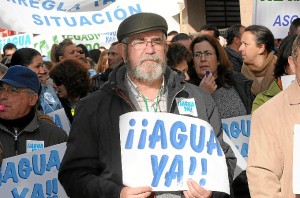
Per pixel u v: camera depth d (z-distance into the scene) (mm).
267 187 3516
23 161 4402
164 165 3596
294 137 3441
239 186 4965
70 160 3688
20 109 4461
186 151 3652
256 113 3672
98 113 3713
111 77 3791
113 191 3480
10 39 13992
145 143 3609
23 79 4453
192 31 18000
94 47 12625
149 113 3650
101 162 3672
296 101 3574
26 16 7180
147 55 3680
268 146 3574
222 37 12734
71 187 3658
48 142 4566
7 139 4469
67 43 8148
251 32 6109
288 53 4789
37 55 6164
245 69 6273
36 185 4422
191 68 5738
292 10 8078
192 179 3619
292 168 3518
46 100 5652
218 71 5484
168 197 3596
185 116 3717
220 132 3891
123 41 3740
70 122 5746
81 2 7531
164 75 3824
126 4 7723
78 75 5805
